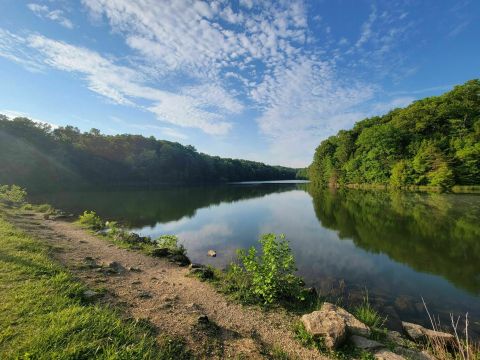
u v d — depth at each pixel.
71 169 57.97
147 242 13.95
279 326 6.07
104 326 4.64
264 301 7.31
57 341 4.00
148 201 35.41
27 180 46.50
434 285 9.55
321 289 9.14
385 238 16.00
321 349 5.18
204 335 5.22
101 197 38.81
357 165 63.84
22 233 10.67
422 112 53.72
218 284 8.40
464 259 12.18
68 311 4.88
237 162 136.75
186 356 4.51
